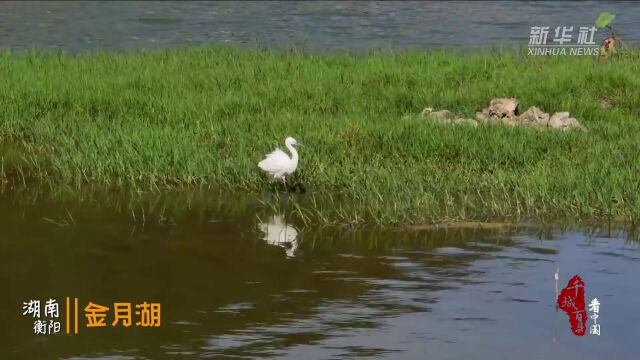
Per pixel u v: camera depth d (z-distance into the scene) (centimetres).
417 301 1198
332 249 1409
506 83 2481
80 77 2608
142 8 5016
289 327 1119
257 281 1275
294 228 1518
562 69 2677
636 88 2445
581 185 1639
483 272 1303
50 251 1394
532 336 1092
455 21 4581
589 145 1933
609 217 1557
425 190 1694
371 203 1612
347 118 2122
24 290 1242
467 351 1050
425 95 2372
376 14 4828
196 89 2480
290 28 4284
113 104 2272
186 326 1126
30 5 5088
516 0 5459
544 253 1384
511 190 1709
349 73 2666
